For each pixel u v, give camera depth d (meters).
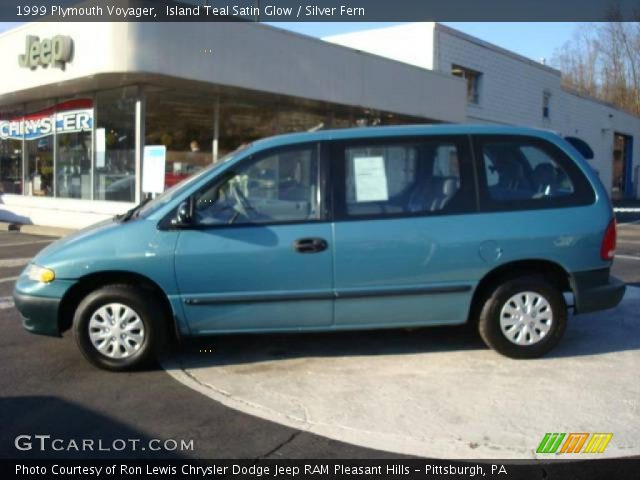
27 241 13.74
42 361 5.54
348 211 5.22
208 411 4.47
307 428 4.19
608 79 50.97
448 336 6.14
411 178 5.35
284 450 3.91
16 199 17.36
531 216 5.33
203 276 5.11
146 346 5.19
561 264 5.36
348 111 18.11
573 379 4.99
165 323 5.26
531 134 5.52
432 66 21.73
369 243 5.16
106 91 14.60
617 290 5.52
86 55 12.87
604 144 36.41
